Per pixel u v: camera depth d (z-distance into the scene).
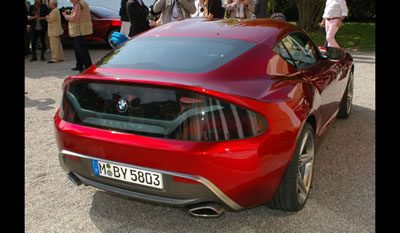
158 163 2.29
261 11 8.01
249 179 2.32
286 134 2.45
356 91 6.34
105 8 12.30
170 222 2.80
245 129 2.27
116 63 2.77
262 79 2.62
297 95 2.68
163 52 2.80
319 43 12.66
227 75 2.49
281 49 3.04
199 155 2.20
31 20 10.20
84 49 8.63
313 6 14.59
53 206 3.04
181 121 2.26
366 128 4.63
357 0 17.02
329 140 4.28
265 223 2.74
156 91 2.33
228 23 3.33
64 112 2.71
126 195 2.48
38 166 3.79
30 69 9.20
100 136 2.44
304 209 2.89
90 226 2.77
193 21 3.47
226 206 2.40
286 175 2.60
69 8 11.75
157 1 6.93
